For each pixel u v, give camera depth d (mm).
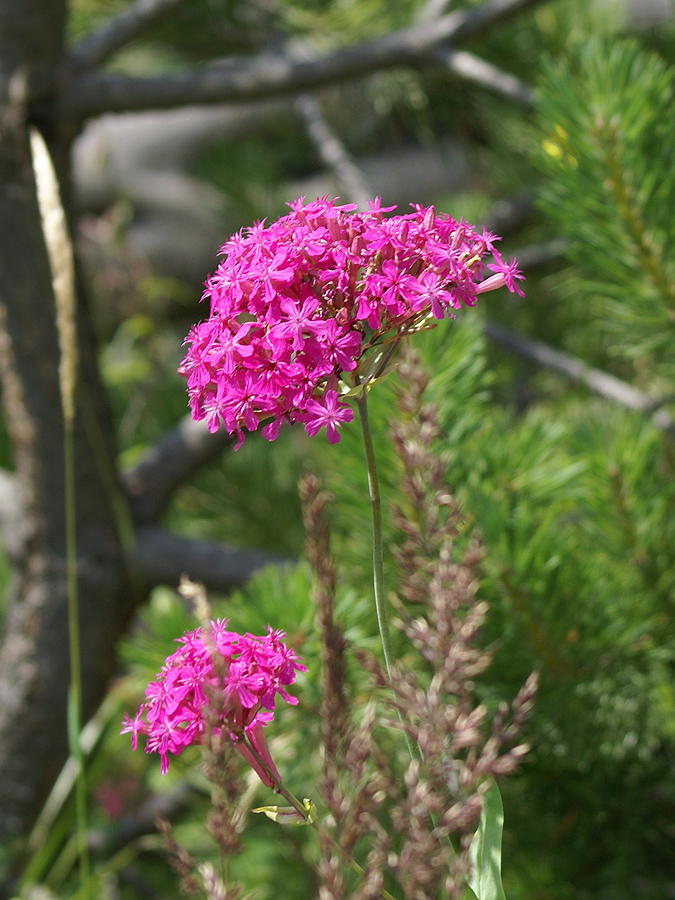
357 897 382
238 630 537
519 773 566
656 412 800
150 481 984
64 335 565
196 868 414
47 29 839
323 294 422
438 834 381
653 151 574
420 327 424
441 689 386
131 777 1167
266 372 415
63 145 892
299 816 420
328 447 614
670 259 576
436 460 428
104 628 921
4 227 859
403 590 414
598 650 536
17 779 884
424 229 426
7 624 934
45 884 862
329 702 402
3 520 942
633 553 566
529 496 573
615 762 562
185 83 854
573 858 573
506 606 525
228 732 405
